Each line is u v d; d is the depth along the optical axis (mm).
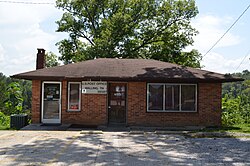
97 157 8742
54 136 12648
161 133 13945
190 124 16812
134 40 37938
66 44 41219
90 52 34469
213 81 16406
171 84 16906
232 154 9352
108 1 39688
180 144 11133
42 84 16750
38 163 7895
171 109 16859
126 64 18828
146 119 16719
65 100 16641
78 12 40656
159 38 37500
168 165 7879
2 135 12781
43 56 20656
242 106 22750
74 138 12211
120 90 17078
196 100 16922
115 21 34938
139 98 16766
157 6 37344
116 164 7902
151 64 19094
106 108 16734
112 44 34438
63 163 7938
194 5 37000
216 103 16906
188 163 8125
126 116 16812
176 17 36969
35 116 16672
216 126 16766
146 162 8188
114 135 13266
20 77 16031
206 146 10727
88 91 16734
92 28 40562
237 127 16781
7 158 8453
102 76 16141
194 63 37594
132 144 11062
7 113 24297
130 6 37875
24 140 11555
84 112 16703
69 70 17172
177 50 37469
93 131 13914
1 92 31453
